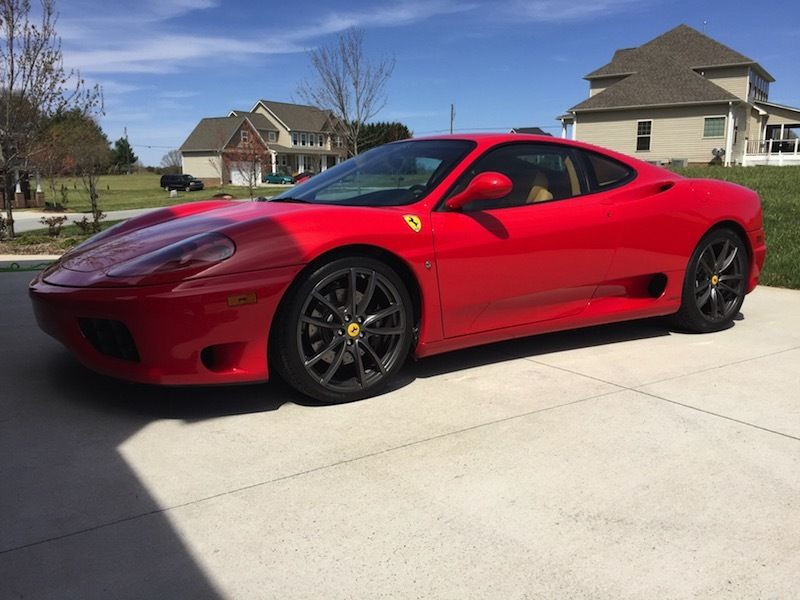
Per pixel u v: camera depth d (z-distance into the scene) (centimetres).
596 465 238
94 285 264
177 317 253
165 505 209
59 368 340
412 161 347
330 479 227
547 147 359
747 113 3366
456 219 312
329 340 286
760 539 193
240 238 267
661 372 342
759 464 239
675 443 256
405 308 301
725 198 412
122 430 265
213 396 303
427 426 271
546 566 180
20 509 206
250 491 218
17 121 1127
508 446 253
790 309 503
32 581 171
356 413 285
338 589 171
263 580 174
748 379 331
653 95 3173
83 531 194
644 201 375
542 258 336
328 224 279
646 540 192
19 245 1088
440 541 191
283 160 7125
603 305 374
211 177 7131
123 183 6144
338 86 2227
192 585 171
